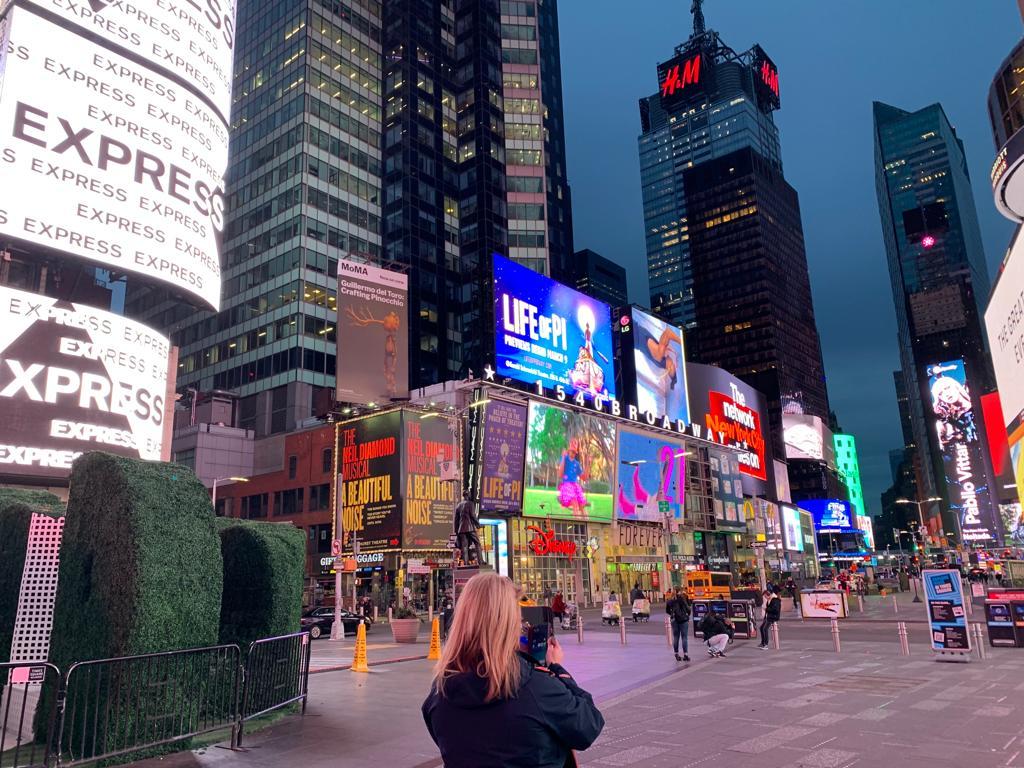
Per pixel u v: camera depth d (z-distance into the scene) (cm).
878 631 2803
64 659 1020
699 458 8588
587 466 6462
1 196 2355
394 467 5259
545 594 4991
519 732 258
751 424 10881
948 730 995
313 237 8544
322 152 9012
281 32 9544
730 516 8969
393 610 4928
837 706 1204
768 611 2234
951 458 15312
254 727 1095
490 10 11938
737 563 9144
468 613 278
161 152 2820
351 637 3456
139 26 2816
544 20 14862
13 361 2416
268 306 8450
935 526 15850
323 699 1383
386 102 10519
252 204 9094
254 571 1313
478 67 11381
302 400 7806
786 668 1727
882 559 16400
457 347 10425
